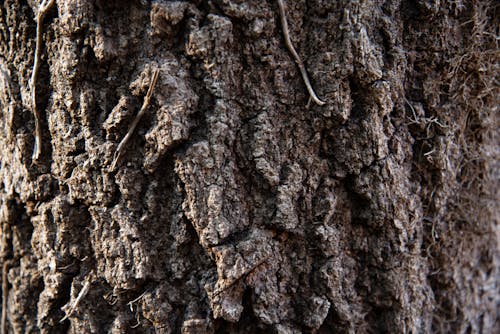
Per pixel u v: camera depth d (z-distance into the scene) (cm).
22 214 102
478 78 101
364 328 100
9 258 103
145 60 95
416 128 99
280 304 97
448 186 101
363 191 97
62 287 99
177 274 96
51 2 95
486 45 100
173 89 94
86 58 95
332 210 97
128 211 96
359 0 95
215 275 96
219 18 94
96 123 96
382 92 96
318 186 97
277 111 96
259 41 95
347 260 99
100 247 97
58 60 96
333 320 98
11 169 100
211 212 95
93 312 98
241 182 96
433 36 98
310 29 96
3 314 105
